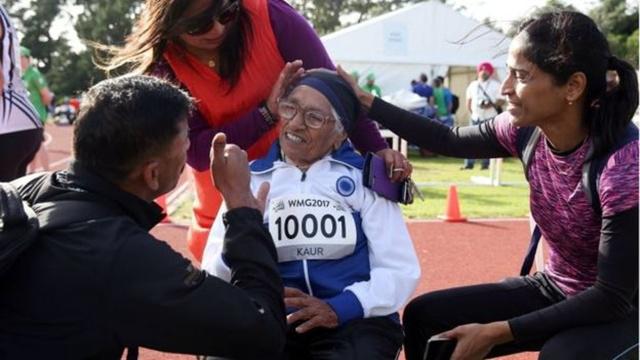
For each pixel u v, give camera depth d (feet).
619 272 6.97
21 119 12.95
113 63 8.86
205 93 9.11
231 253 6.41
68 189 5.90
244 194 6.68
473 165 44.45
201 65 8.96
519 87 7.32
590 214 7.47
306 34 9.25
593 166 7.30
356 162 8.35
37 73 30.68
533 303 8.59
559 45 7.04
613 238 7.00
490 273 18.79
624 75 7.19
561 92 7.18
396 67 57.06
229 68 8.93
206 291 5.74
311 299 7.59
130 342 5.66
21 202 5.56
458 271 18.90
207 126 9.40
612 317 7.20
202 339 5.72
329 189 8.07
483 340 7.45
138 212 6.03
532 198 8.19
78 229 5.62
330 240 7.90
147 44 8.45
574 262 8.10
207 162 9.21
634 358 7.23
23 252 5.52
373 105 8.98
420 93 51.37
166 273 5.59
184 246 21.35
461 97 66.03
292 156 8.21
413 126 9.04
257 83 9.16
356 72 54.03
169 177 6.11
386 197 8.13
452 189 25.95
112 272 5.48
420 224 25.16
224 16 8.23
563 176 7.67
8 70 12.66
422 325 8.82
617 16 70.44
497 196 31.65
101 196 5.86
